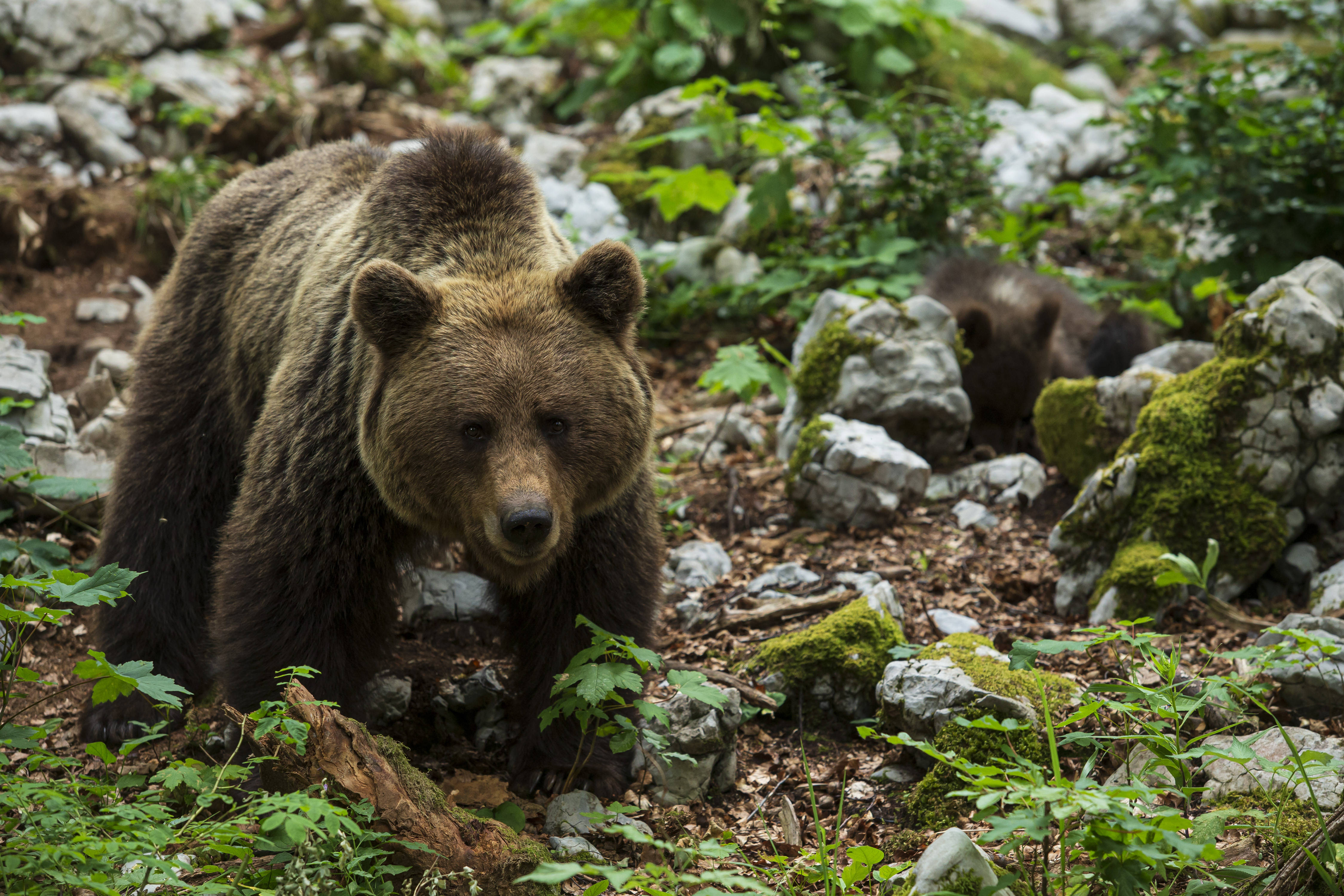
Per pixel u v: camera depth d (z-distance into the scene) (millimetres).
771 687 8789
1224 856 6414
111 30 19266
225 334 9359
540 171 18141
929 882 5977
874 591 9477
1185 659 8672
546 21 20578
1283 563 9648
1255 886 5930
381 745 6590
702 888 6625
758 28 19125
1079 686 8211
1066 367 14430
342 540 7445
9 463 8734
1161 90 14430
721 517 11719
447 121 19516
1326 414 9430
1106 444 10977
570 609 7809
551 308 7219
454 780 7996
